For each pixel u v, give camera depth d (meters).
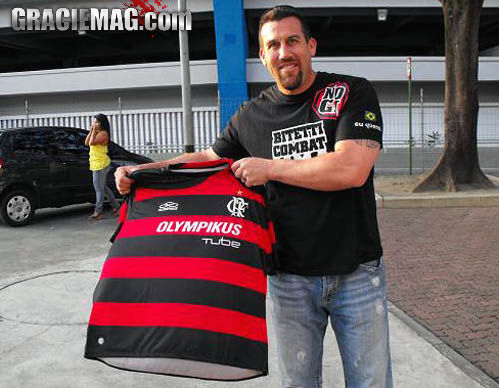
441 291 5.06
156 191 2.06
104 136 9.16
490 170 16.34
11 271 6.05
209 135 19.55
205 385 3.27
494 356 3.61
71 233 8.32
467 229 7.99
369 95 1.95
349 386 2.09
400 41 27.92
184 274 1.86
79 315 4.52
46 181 9.17
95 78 21.72
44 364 3.58
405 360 3.52
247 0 20.77
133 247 1.95
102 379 3.36
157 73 21.28
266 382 3.30
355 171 1.85
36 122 20.25
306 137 2.00
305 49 1.95
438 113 19.28
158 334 1.79
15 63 30.72
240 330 1.79
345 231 1.98
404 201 10.24
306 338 2.10
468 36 10.96
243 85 19.69
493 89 22.12
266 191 2.02
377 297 2.03
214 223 1.93
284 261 2.04
